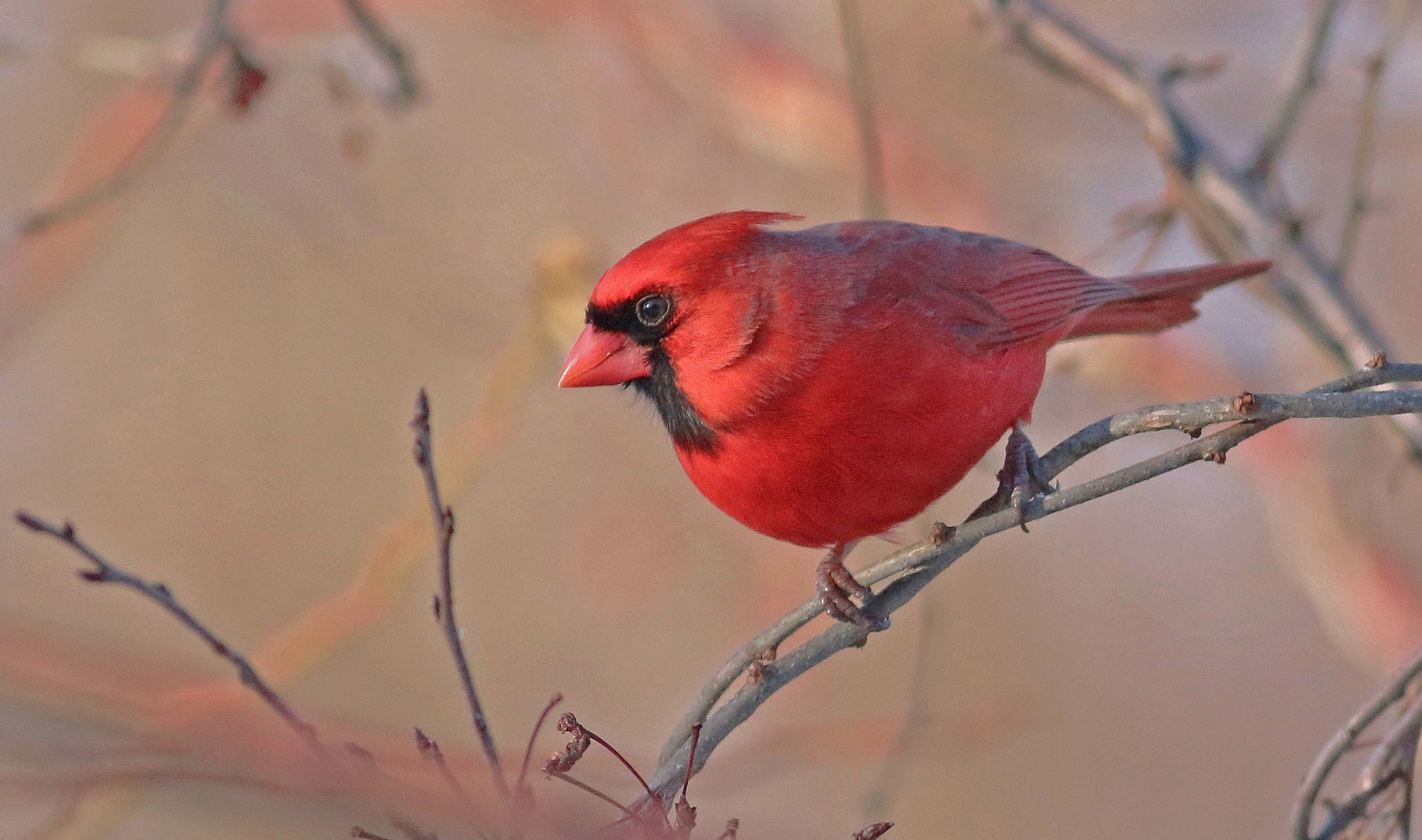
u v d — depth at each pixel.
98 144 10.25
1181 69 8.45
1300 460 10.65
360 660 11.10
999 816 10.48
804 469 5.59
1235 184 8.00
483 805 3.84
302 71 9.69
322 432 11.87
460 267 11.08
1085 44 8.56
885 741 8.90
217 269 11.91
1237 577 11.52
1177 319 7.00
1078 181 11.52
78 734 4.14
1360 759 10.55
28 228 8.47
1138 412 5.09
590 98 11.40
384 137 10.97
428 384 11.83
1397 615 10.22
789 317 5.47
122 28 11.17
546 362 9.76
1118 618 11.30
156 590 4.36
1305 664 11.11
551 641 11.22
